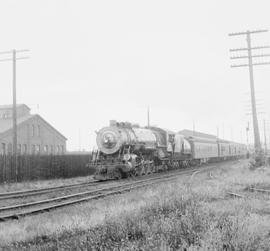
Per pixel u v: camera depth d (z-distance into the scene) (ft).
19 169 91.76
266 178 67.41
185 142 135.85
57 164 105.09
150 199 41.55
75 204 46.09
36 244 27.61
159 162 111.04
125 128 91.35
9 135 170.30
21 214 38.50
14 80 103.65
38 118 192.95
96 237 25.40
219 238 22.07
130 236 26.07
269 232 25.64
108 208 38.34
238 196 45.55
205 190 48.26
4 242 27.81
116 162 85.20
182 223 25.68
